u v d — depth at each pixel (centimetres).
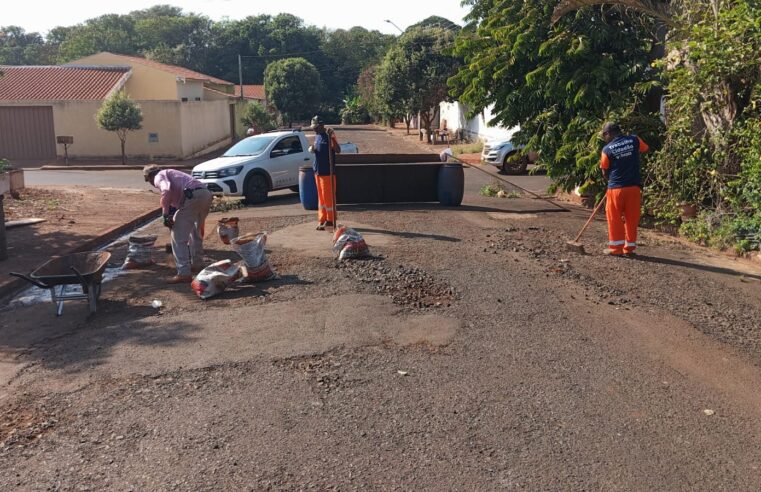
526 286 728
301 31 9256
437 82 3841
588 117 1229
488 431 417
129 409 449
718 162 1008
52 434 418
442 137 4131
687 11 1104
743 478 370
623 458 388
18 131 2917
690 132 1056
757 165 898
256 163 1481
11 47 9669
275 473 370
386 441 404
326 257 855
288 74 6550
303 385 482
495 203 1405
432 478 365
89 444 405
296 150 1587
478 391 474
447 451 393
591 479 366
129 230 1210
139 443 404
